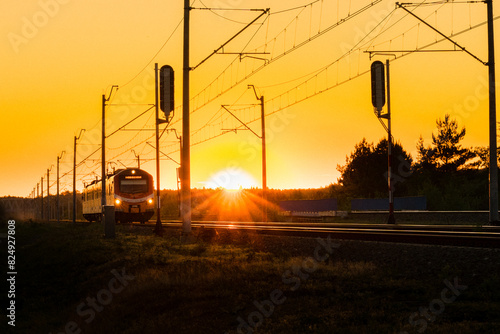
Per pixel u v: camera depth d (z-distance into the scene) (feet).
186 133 153.48
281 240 120.57
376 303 61.41
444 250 84.02
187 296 74.90
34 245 216.13
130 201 268.41
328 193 407.64
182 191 152.15
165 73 190.90
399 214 245.04
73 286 112.57
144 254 124.06
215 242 142.41
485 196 333.01
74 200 399.03
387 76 207.72
